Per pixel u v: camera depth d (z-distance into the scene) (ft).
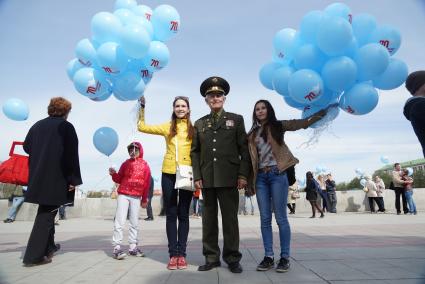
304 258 13.94
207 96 13.21
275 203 12.42
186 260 14.19
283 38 14.42
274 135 12.61
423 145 9.25
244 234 22.99
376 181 47.16
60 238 22.59
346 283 10.02
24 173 16.06
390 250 15.53
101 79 14.85
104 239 21.97
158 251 16.88
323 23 12.57
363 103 12.83
